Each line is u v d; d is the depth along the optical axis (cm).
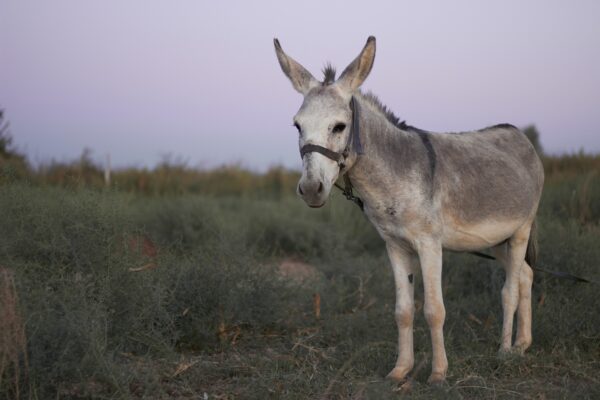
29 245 415
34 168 1249
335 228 898
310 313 547
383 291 598
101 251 423
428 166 397
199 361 412
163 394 361
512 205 443
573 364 415
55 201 464
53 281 384
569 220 717
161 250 510
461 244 429
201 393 369
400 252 412
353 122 370
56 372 322
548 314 495
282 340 497
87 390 332
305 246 920
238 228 884
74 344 332
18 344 306
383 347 463
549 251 594
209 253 546
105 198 452
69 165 1344
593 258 579
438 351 392
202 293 476
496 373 412
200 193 1372
